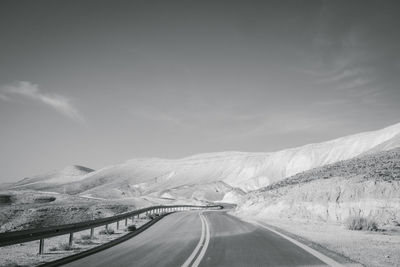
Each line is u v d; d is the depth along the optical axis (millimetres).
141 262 9672
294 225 21672
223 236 15703
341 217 25188
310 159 169625
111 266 9203
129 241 15703
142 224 27891
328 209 26984
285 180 50281
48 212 44188
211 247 12070
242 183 170125
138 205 73500
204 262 9062
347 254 9500
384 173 29266
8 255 12688
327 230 17750
